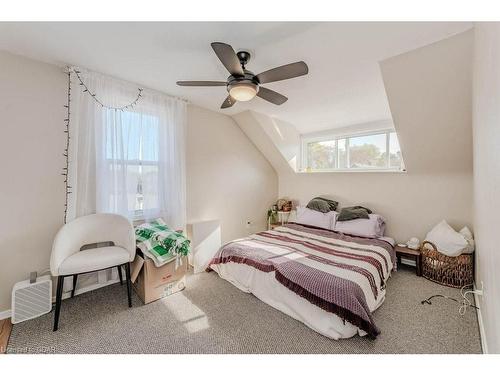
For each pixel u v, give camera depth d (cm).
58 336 164
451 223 285
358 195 366
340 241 281
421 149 271
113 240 223
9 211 187
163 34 163
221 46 137
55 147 207
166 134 275
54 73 206
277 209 444
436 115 229
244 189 400
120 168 237
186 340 162
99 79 223
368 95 269
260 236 303
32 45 177
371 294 182
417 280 262
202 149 331
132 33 162
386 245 272
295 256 225
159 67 213
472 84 188
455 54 174
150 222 259
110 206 231
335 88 251
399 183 324
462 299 218
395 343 158
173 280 230
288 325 179
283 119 372
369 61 197
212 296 225
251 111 336
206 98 293
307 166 440
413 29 155
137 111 251
